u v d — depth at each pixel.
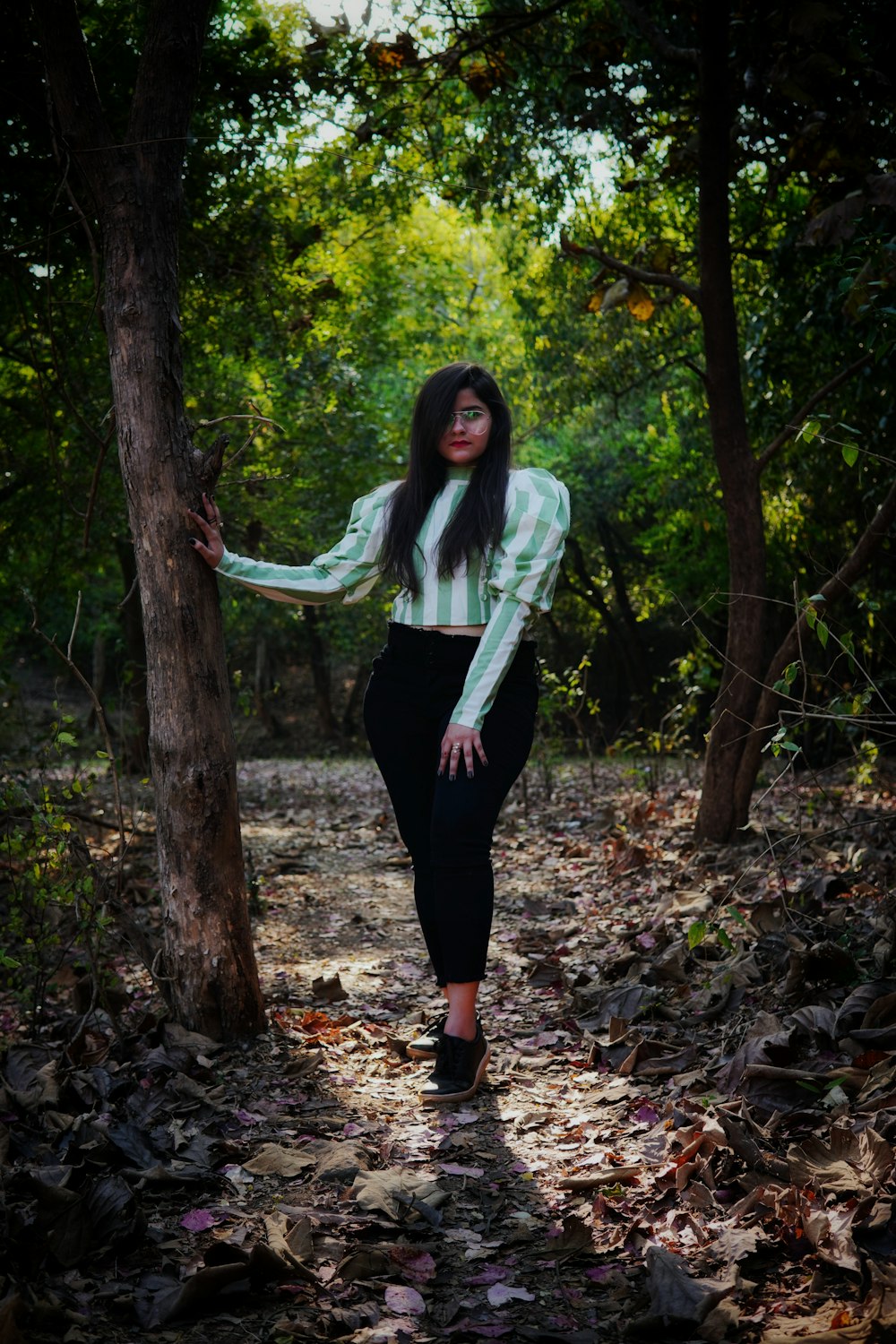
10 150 5.22
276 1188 2.32
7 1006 4.17
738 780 6.05
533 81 7.11
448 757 2.75
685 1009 3.36
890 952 3.15
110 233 3.17
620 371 10.55
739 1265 1.92
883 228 4.63
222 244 6.96
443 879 2.79
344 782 14.08
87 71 3.16
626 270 6.10
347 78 6.46
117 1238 2.01
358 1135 2.60
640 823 7.10
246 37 6.35
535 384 13.65
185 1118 2.66
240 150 6.46
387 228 12.12
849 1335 1.65
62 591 11.04
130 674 7.84
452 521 2.79
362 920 5.30
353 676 29.83
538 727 10.06
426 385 2.86
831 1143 2.21
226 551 3.18
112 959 4.04
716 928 3.00
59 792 3.69
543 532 2.76
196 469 3.17
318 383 11.78
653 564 19.72
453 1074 2.82
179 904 3.20
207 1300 1.86
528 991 3.92
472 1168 2.42
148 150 3.19
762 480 9.00
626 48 6.68
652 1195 2.24
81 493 8.67
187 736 3.16
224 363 9.84
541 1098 2.87
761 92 5.73
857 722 3.02
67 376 5.32
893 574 8.24
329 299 8.71
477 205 7.84
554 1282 1.96
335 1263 2.00
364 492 13.41
